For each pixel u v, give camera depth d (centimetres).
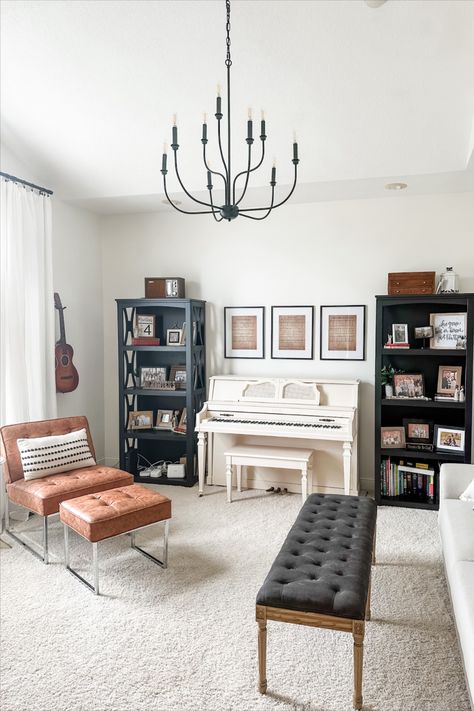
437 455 410
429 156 366
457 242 438
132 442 523
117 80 333
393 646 234
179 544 345
